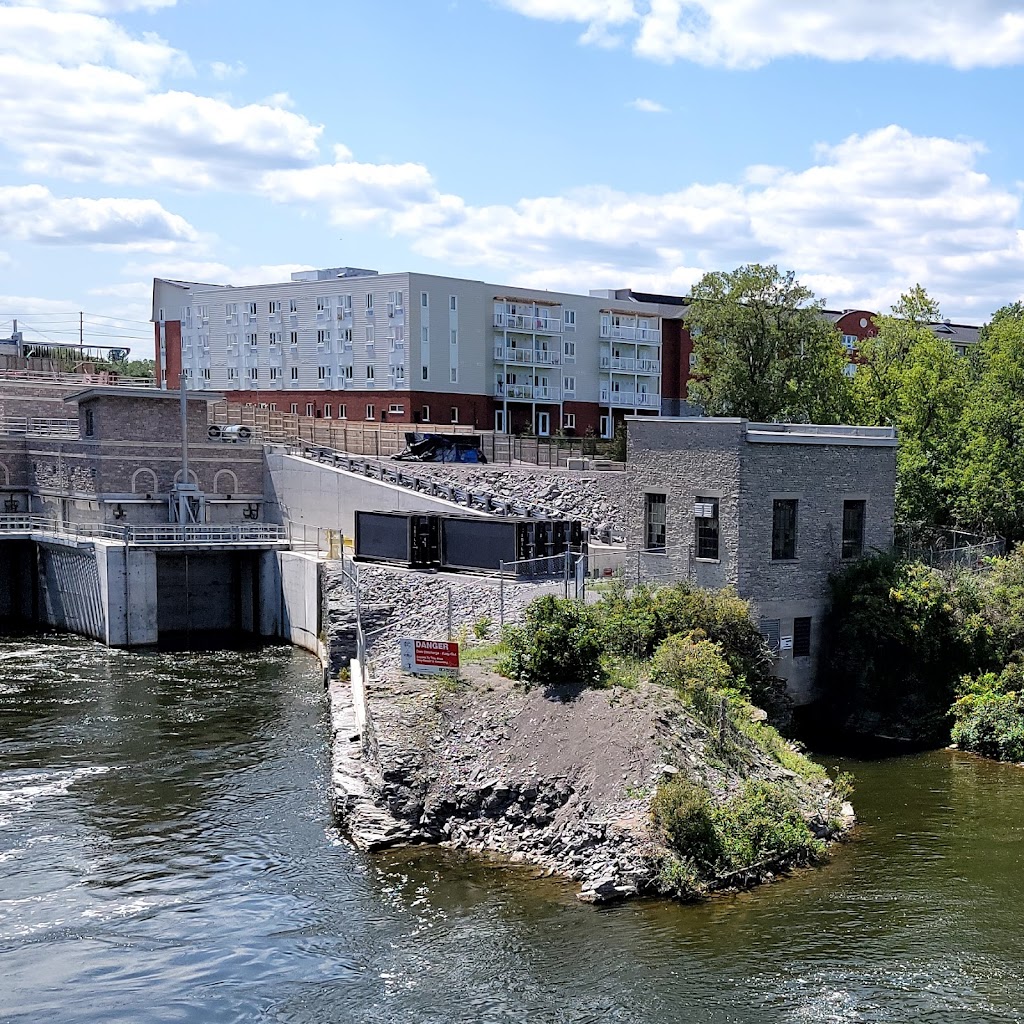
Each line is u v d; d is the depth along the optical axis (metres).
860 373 63.47
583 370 105.62
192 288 117.50
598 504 60.47
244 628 63.50
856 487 39.19
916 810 28.55
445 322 94.38
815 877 23.84
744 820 24.50
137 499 67.19
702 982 19.27
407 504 59.44
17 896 24.22
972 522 53.91
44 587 65.75
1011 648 38.12
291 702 42.78
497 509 56.12
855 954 20.28
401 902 22.97
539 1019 18.28
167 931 22.27
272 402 103.56
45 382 92.38
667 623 33.44
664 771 24.73
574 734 27.06
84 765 34.09
